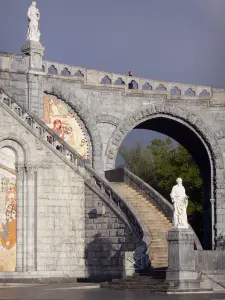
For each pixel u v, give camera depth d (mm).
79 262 64688
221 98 82625
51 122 72688
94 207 64375
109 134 76875
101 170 75312
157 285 50469
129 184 69375
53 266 64000
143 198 66500
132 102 78250
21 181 64375
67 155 66125
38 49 71312
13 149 64250
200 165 86500
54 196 64688
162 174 116250
